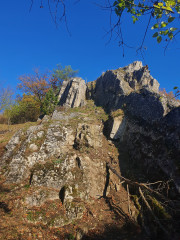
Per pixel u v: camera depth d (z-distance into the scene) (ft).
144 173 42.16
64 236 25.39
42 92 103.09
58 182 36.24
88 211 31.48
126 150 53.93
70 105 87.25
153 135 44.37
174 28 7.48
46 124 56.03
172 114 40.55
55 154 45.21
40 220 27.17
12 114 85.15
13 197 30.55
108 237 26.27
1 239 21.45
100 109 79.00
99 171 42.88
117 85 76.89
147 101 52.11
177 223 26.84
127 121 58.90
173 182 32.48
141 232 27.32
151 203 31.45
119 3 8.14
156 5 7.11
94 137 53.98
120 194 37.24
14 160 41.04
